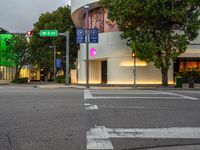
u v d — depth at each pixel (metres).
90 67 50.06
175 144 7.60
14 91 25.12
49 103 15.04
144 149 7.17
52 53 74.88
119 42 44.09
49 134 8.48
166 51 38.31
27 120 10.41
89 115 11.45
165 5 37.38
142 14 37.31
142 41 38.28
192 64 45.47
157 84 42.88
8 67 74.06
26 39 72.50
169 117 11.12
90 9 49.44
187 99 17.45
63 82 68.44
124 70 43.81
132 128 9.22
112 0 39.25
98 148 7.19
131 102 15.60
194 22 38.19
